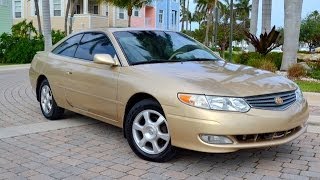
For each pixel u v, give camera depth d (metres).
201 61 5.89
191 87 4.66
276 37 16.22
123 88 5.36
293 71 12.86
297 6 14.45
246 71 5.45
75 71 6.38
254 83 4.91
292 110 4.87
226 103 4.50
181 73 5.07
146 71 5.23
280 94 4.88
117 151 5.57
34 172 4.78
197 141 4.55
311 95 9.34
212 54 6.41
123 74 5.45
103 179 4.56
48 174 4.71
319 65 14.12
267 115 4.57
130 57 5.64
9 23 29.66
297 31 14.57
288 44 14.62
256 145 4.59
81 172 4.78
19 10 40.81
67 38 7.22
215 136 4.49
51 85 7.07
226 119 4.43
